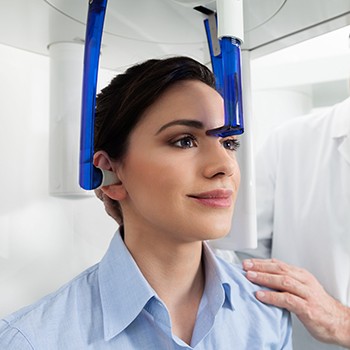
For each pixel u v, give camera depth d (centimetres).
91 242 60
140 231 47
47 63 57
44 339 41
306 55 118
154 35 50
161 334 45
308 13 45
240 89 35
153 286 47
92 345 42
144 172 43
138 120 43
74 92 52
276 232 84
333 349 73
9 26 47
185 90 44
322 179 79
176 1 41
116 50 54
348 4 43
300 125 89
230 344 49
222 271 54
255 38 53
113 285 46
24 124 55
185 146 43
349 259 75
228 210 42
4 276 53
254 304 55
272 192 87
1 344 40
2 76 53
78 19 46
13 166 54
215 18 43
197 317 49
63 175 52
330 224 76
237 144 52
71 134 52
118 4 41
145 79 43
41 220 56
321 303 60
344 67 120
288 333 57
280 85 125
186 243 46
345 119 80
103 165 47
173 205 41
